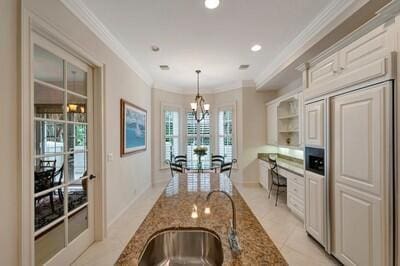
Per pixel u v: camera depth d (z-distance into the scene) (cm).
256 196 514
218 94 698
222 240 129
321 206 268
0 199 159
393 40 176
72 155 261
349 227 221
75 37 248
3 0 160
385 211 179
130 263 106
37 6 190
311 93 293
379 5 220
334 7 256
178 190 244
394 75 173
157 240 143
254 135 621
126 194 420
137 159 493
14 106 170
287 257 263
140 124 507
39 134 210
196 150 554
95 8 262
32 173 186
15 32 171
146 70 519
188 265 143
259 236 133
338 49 243
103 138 311
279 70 440
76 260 258
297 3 255
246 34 334
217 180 298
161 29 317
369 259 195
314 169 291
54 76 231
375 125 188
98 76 308
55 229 229
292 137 532
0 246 159
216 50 396
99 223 304
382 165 181
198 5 259
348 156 222
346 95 226
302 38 335
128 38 345
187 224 152
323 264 249
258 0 250
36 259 204
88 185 292
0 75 158
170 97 675
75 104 268
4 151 162
